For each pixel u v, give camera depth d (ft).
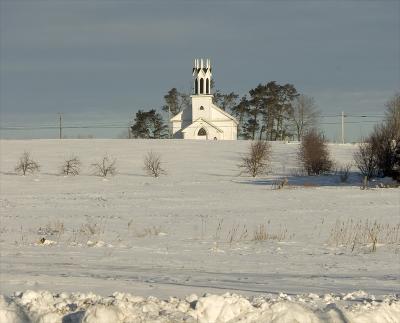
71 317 32.76
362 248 83.20
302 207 144.56
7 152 338.13
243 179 250.57
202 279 56.08
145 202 161.38
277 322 32.94
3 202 167.43
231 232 102.78
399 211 133.18
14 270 63.52
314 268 66.13
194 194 184.65
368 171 242.58
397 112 261.85
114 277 57.21
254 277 58.18
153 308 33.78
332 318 33.65
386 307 35.70
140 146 364.17
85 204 158.10
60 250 82.58
